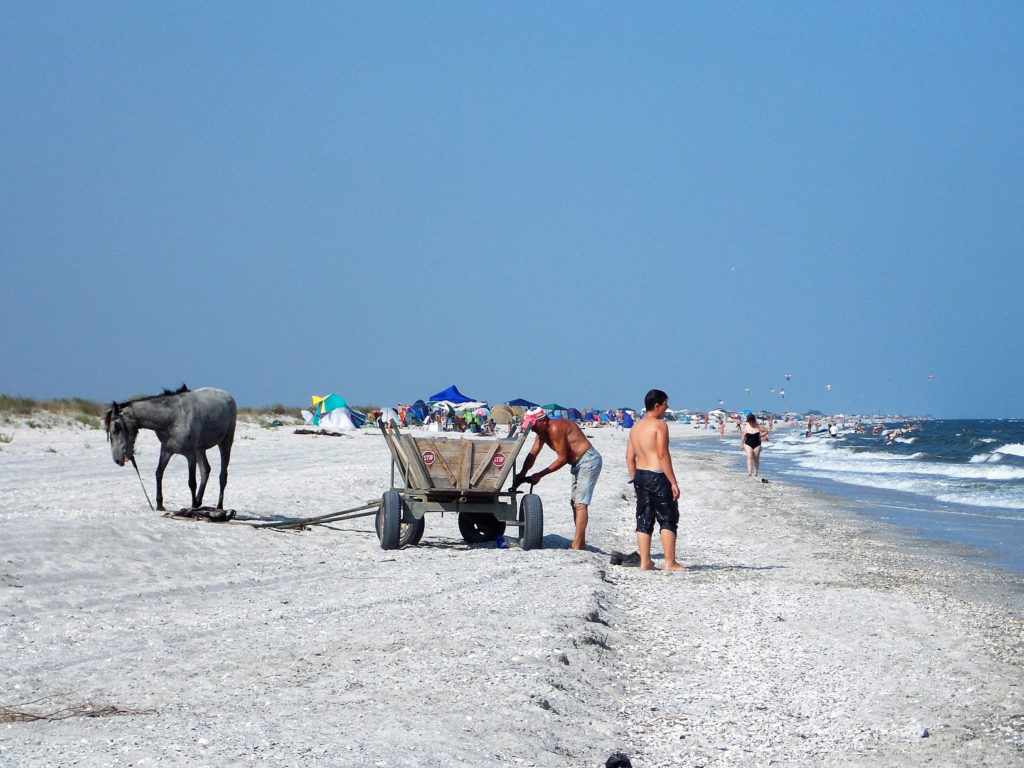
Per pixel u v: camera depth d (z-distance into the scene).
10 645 10.62
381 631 11.49
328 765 6.92
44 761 6.98
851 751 8.04
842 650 11.62
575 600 13.23
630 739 8.22
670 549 17.39
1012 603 15.42
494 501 19.17
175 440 20.38
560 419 19.34
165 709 8.47
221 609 12.80
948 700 9.62
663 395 17.58
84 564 14.72
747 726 8.70
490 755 7.32
